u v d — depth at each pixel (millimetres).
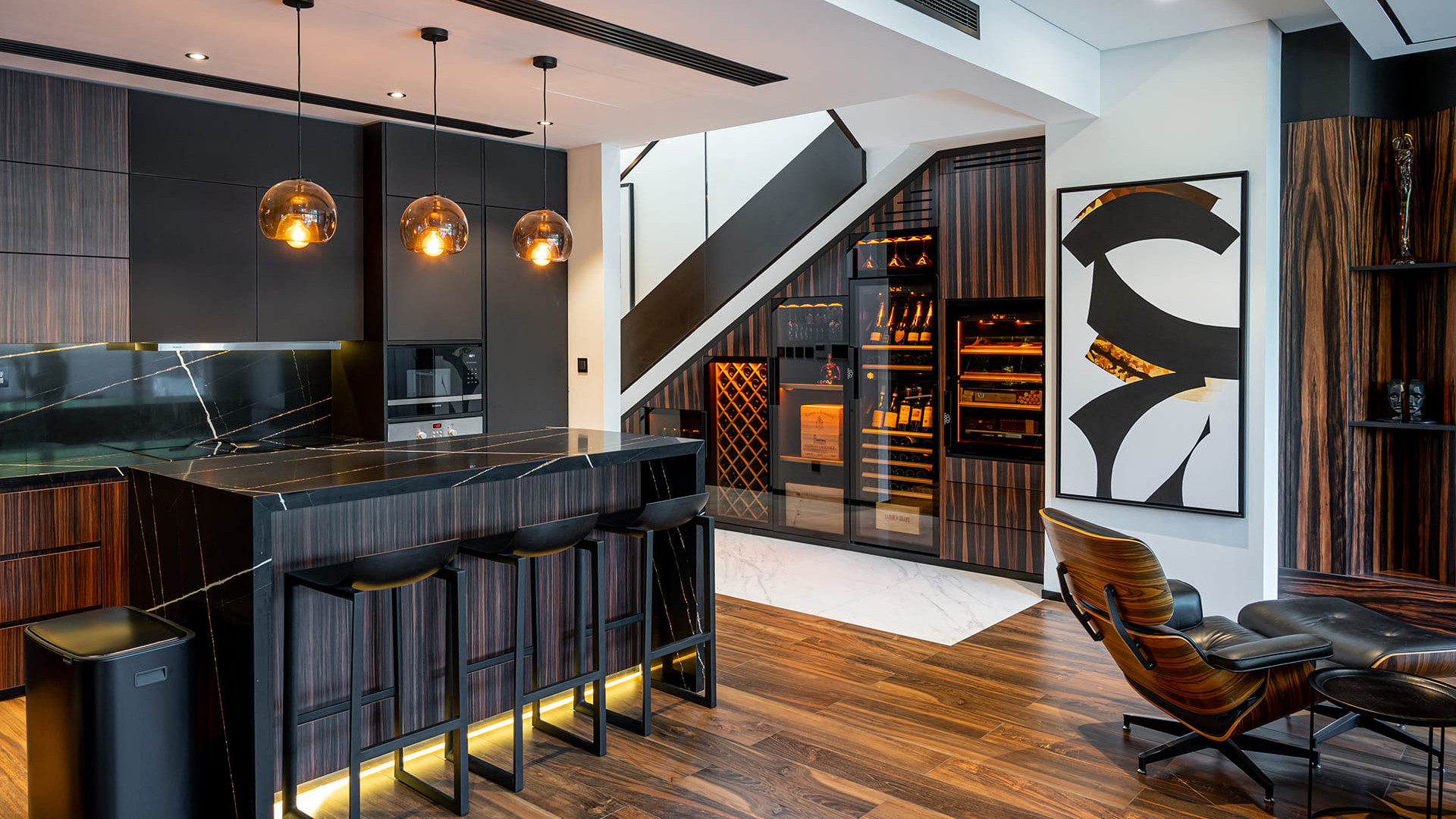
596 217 6242
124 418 5043
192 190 4801
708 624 4020
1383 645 3285
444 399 5746
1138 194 5027
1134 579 3139
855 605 5484
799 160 6664
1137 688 3512
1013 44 4438
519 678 3279
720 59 4148
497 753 3596
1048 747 3594
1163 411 5016
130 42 3885
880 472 6598
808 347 6844
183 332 4793
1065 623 5105
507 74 4414
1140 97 5039
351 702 2926
